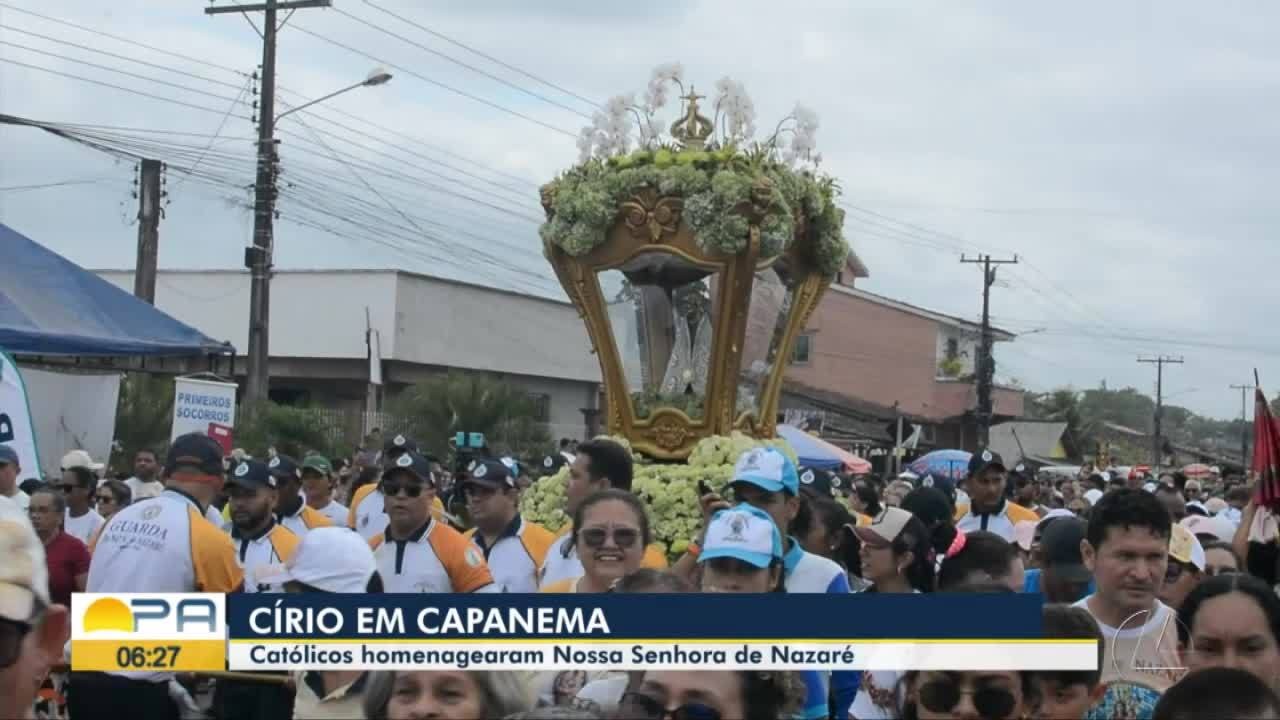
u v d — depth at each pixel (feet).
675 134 34.81
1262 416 24.80
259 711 21.59
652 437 34.71
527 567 27.20
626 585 14.28
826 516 25.62
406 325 133.90
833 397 143.74
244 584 25.55
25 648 9.71
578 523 19.62
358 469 54.29
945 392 169.68
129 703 22.02
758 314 35.40
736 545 15.88
